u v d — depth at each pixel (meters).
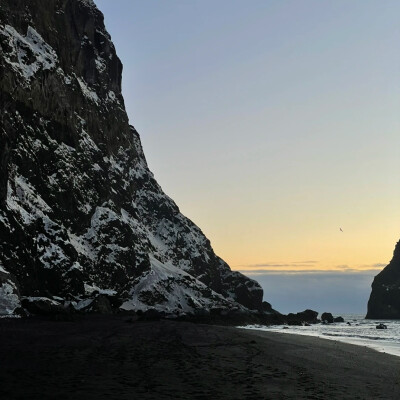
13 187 77.31
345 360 29.52
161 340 34.66
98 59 142.88
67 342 29.47
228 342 36.19
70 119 106.12
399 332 81.25
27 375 17.12
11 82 80.25
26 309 56.06
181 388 16.08
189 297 109.94
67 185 98.31
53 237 79.00
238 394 15.56
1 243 65.62
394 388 18.89
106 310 74.00
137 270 109.31
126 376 17.91
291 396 15.71
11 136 73.56
